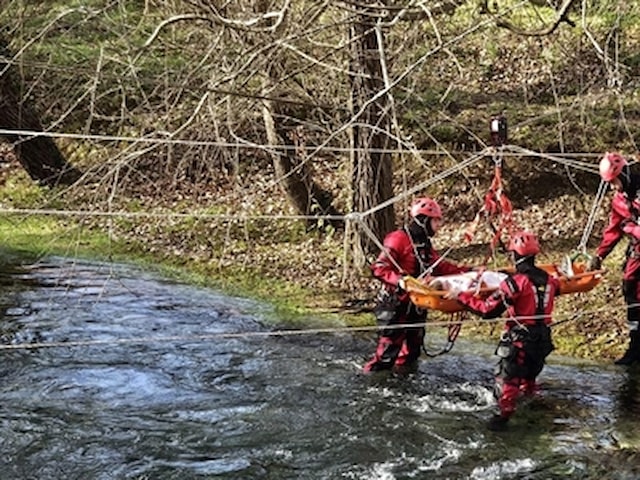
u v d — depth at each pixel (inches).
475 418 263.0
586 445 244.5
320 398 277.4
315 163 490.9
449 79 532.7
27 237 478.0
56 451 240.7
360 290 391.2
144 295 389.1
